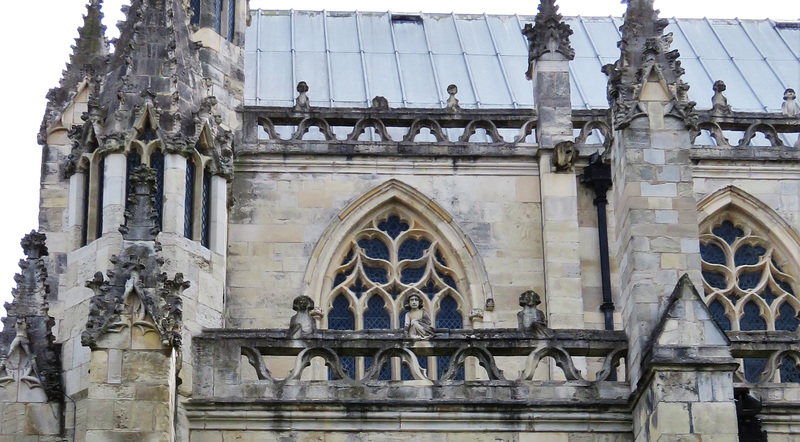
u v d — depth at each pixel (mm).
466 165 65438
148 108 56719
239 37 66438
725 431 50188
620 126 55719
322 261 63656
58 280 59219
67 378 53594
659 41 57156
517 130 69688
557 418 53219
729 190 65938
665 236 54156
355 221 64375
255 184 64375
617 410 53406
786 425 53656
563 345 54281
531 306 54938
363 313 63625
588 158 65312
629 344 54062
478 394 53531
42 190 61469
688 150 55312
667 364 50781
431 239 64875
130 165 56375
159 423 48594
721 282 65500
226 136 58938
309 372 60969
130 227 51250
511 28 78875
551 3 68000
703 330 51344
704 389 50625
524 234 64688
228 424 52438
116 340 49156
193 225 56688
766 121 67125
